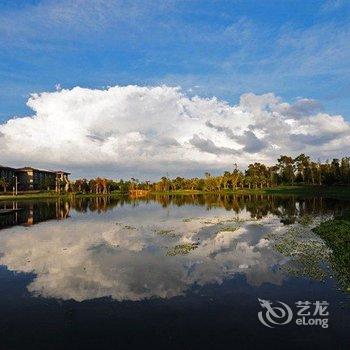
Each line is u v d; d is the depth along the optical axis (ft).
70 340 56.39
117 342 55.47
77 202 431.02
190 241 139.85
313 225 171.12
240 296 74.02
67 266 101.71
